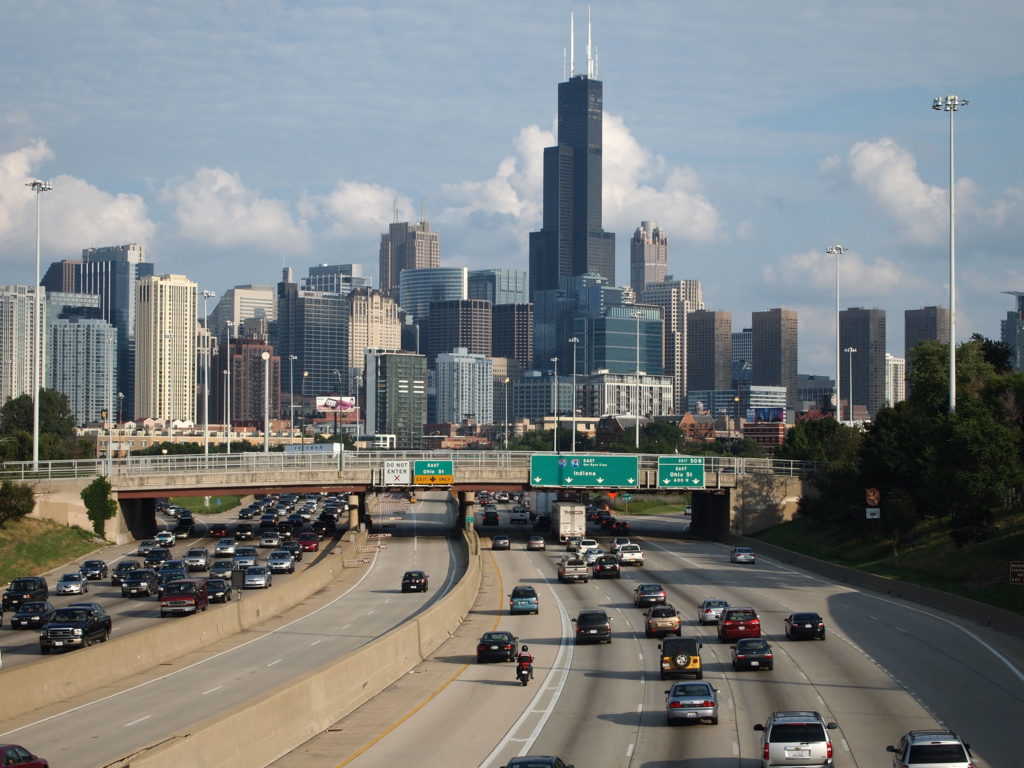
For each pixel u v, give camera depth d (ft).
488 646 224.33
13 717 171.01
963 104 417.28
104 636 247.09
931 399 476.13
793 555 437.58
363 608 311.68
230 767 131.44
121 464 490.90
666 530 615.98
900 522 419.95
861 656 229.04
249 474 496.64
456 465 515.91
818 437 649.61
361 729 164.45
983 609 278.26
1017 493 398.42
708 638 258.16
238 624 270.67
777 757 134.72
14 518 435.53
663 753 149.79
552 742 156.15
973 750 150.10
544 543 499.10
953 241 412.77
